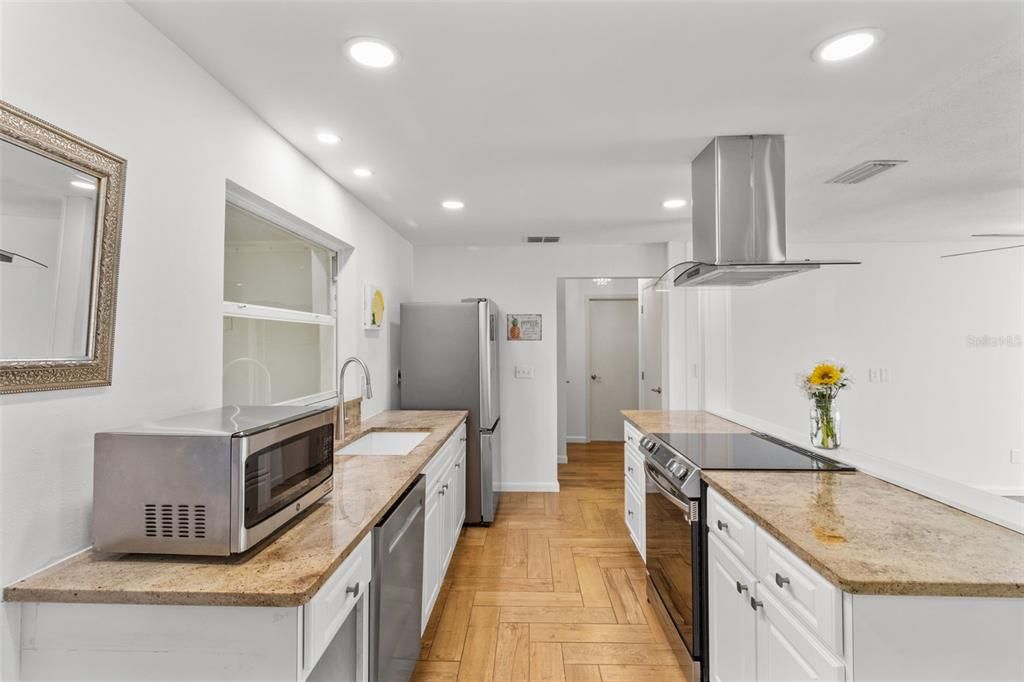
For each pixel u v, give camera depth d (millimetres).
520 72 1624
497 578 2961
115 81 1271
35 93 1073
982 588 1077
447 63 1569
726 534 1784
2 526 1037
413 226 3863
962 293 4473
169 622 1090
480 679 2062
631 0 1267
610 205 3248
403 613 1811
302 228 2482
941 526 1408
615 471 5496
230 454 1171
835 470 1997
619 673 2102
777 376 4387
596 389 7152
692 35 1421
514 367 4668
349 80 1679
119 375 1291
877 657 1104
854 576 1103
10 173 1020
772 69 1609
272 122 1998
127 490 1181
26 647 1092
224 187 1717
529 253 4652
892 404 4453
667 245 4469
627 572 3037
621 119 1985
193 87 1562
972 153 2402
